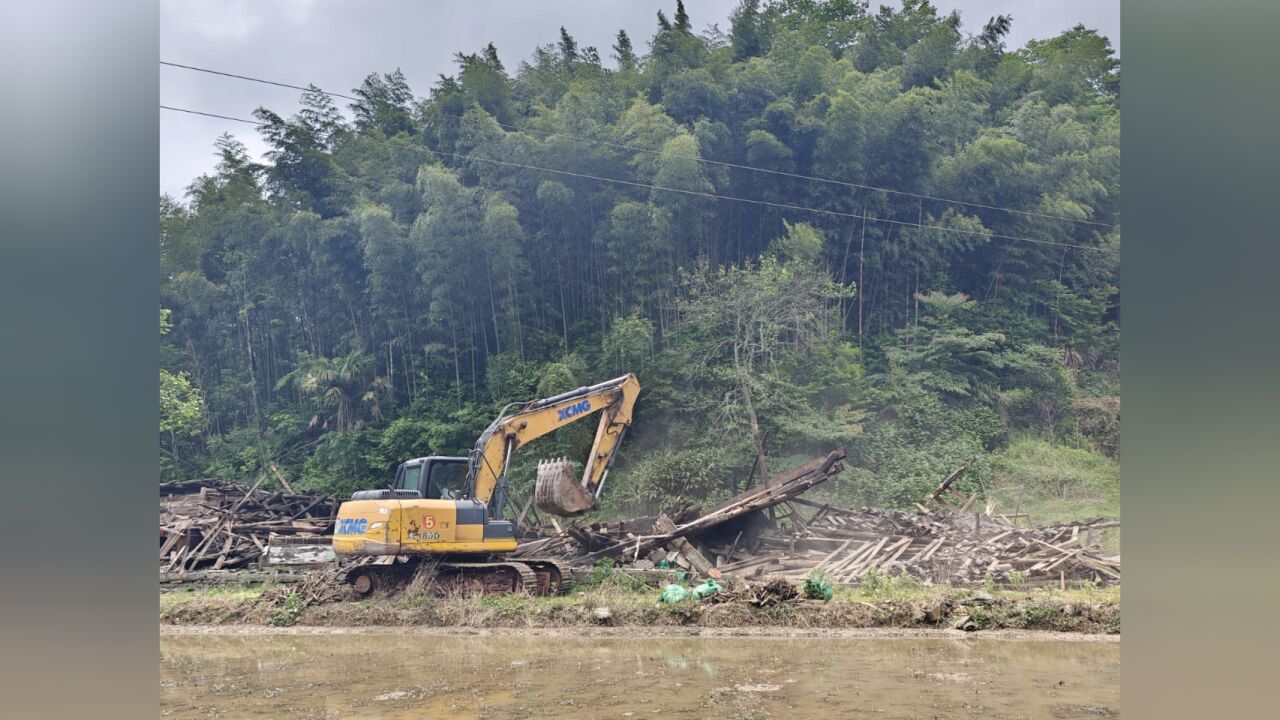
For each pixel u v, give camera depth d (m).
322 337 32.12
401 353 30.27
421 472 11.98
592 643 8.77
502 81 34.50
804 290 27.95
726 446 25.17
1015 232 32.59
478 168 31.75
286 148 33.75
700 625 9.59
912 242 31.62
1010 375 29.77
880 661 7.66
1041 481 25.27
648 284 29.81
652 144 30.94
